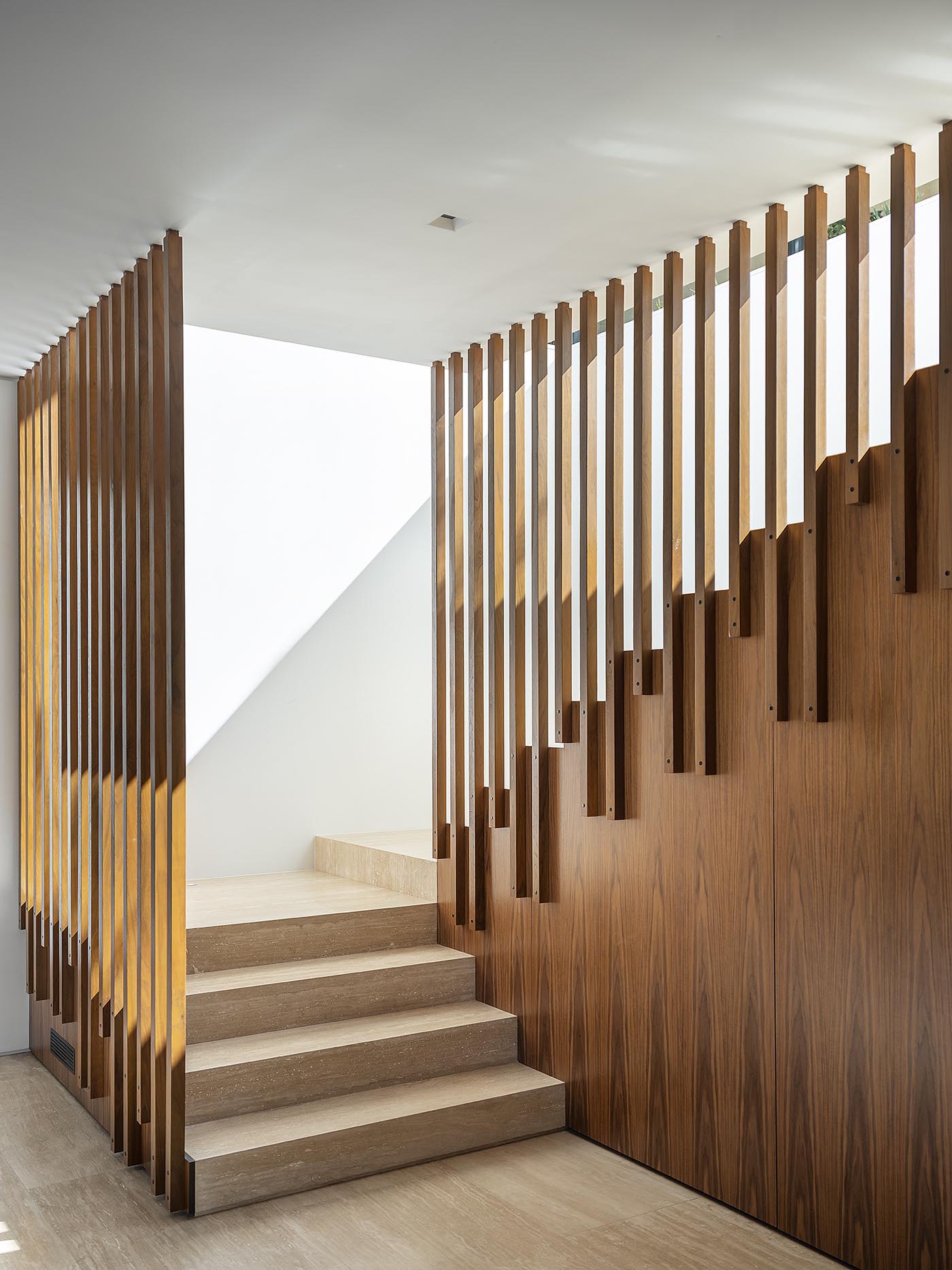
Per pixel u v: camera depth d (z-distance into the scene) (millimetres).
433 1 2285
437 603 4887
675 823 3666
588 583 4000
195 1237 3221
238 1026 4020
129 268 3748
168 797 3471
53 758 4582
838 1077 3105
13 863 4961
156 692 3523
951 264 2773
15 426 5031
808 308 3188
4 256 3641
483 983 4547
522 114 2768
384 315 4301
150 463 3541
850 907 3078
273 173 3078
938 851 2850
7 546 4996
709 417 3553
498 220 3404
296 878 5473
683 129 2846
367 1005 4316
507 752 4531
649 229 3492
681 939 3637
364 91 2648
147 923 3691
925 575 2881
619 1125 3873
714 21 2363
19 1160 3773
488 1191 3553
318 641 5797
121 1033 3854
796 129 2844
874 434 3852
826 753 3148
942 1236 2820
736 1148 3422
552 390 4496
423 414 6172
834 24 2375
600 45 2455
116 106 2711
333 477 5871
